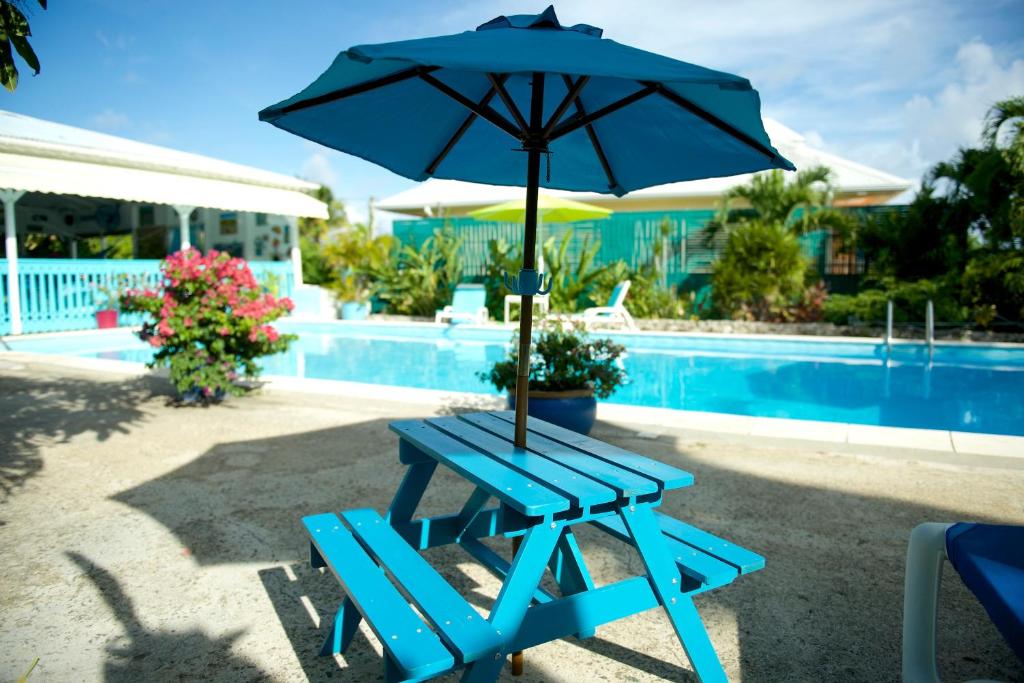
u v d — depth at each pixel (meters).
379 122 2.84
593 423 5.63
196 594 2.94
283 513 3.92
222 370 7.13
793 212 15.19
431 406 6.95
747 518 3.84
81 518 3.83
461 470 2.26
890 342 11.69
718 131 2.57
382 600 1.94
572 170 3.37
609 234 16.80
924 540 2.10
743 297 14.38
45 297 13.98
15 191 13.08
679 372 10.93
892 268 13.44
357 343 14.78
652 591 2.14
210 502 4.11
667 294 15.47
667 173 3.04
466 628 1.77
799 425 6.00
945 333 12.32
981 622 2.73
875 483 4.45
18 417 6.45
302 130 2.69
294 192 18.81
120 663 2.41
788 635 2.62
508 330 14.77
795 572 3.17
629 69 1.63
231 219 21.23
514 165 3.41
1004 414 7.97
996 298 12.25
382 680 2.32
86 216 22.06
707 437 5.60
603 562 3.31
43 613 2.77
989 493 4.24
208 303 7.03
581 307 16.59
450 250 17.62
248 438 5.68
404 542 2.34
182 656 2.46
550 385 5.56
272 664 2.42
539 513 1.87
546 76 2.90
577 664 2.45
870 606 2.85
